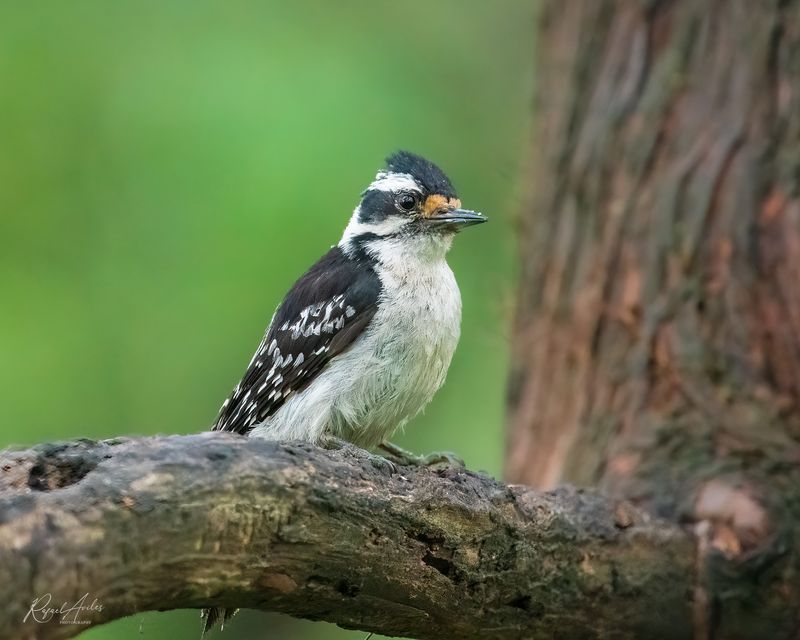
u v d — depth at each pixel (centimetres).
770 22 1152
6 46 1489
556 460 1191
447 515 822
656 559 953
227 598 740
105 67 1490
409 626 853
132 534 675
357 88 1476
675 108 1189
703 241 1135
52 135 1457
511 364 1301
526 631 902
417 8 1636
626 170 1204
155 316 1386
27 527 639
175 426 1355
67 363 1375
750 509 1002
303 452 769
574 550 909
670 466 1062
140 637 959
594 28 1277
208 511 704
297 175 1374
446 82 1623
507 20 1670
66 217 1431
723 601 960
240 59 1473
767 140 1132
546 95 1340
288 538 744
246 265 1361
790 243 1101
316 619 824
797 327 1083
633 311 1159
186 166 1409
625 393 1138
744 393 1080
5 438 1327
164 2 1523
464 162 1591
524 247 1327
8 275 1406
